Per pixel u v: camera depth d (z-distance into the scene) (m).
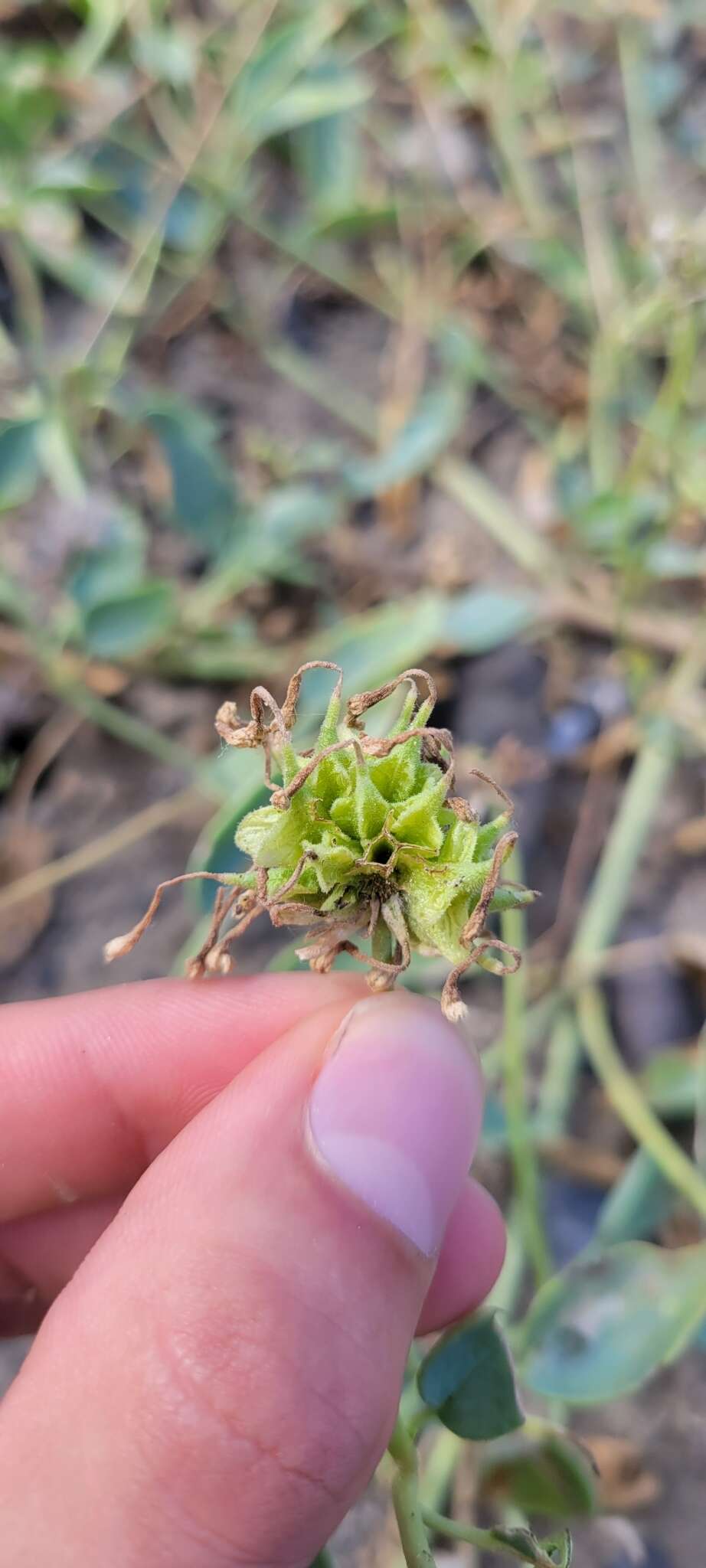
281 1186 0.06
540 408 0.14
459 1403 0.07
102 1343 0.05
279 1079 0.06
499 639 0.12
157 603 0.11
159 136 0.15
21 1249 0.09
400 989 0.07
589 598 0.13
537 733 0.12
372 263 0.15
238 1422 0.05
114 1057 0.08
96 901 0.12
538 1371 0.08
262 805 0.08
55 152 0.15
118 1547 0.05
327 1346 0.05
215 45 0.15
